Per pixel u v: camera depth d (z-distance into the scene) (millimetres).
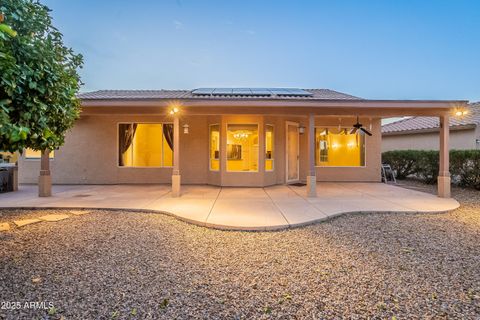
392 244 4121
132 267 3291
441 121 7938
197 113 7566
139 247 3992
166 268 3273
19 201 7152
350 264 3387
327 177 11531
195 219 5352
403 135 15109
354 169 11523
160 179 10961
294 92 11102
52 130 3330
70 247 3959
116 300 2547
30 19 2957
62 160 10852
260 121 10117
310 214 5770
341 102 7312
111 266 3314
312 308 2434
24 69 2686
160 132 10977
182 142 10945
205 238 4461
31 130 2904
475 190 9383
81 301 2523
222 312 2367
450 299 2578
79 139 10859
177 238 4445
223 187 10062
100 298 2578
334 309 2418
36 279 2953
